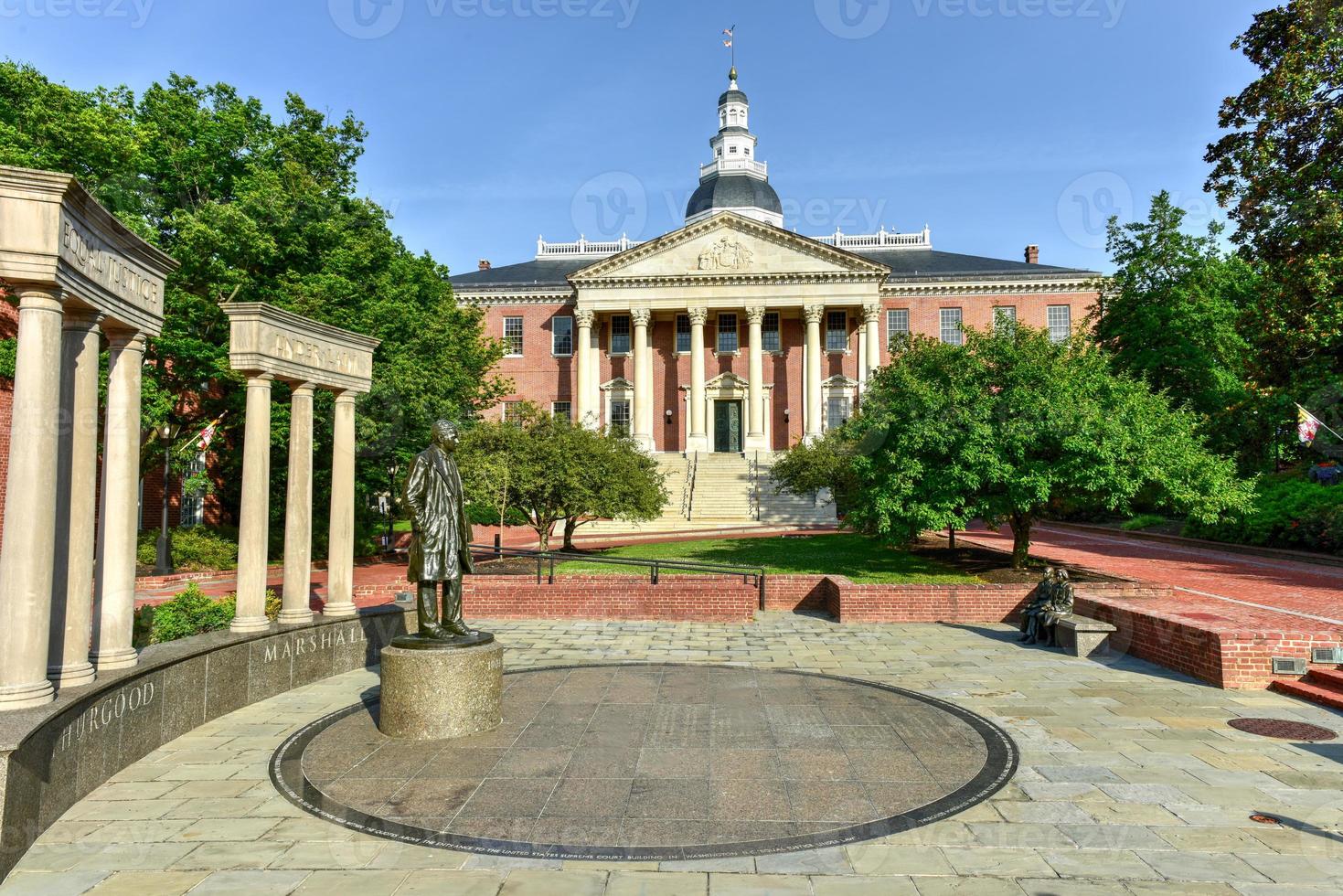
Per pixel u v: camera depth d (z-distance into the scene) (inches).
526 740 357.7
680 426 2415.1
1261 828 262.8
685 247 2310.5
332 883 227.0
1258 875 230.2
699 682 470.6
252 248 950.4
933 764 324.5
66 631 316.2
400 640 378.9
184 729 369.1
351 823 268.1
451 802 285.6
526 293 2459.4
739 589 715.4
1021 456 762.8
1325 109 951.6
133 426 367.9
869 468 851.4
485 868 235.9
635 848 248.4
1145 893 219.6
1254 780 307.6
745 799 287.7
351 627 511.2
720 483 1964.8
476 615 741.9
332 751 343.6
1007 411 784.9
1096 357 842.2
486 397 1667.1
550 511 1052.5
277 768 322.3
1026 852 245.6
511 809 278.8
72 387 334.0
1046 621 594.9
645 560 784.3
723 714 399.9
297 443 486.6
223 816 275.9
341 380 518.9
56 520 325.7
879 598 713.6
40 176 283.4
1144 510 1592.0
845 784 302.2
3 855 234.4
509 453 1008.9
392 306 1121.4
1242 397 1441.9
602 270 2321.6
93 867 238.5
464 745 349.4
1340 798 289.1
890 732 368.5
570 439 1047.0
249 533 446.6
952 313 2372.0
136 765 327.3
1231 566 946.7
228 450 1177.4
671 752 339.0
